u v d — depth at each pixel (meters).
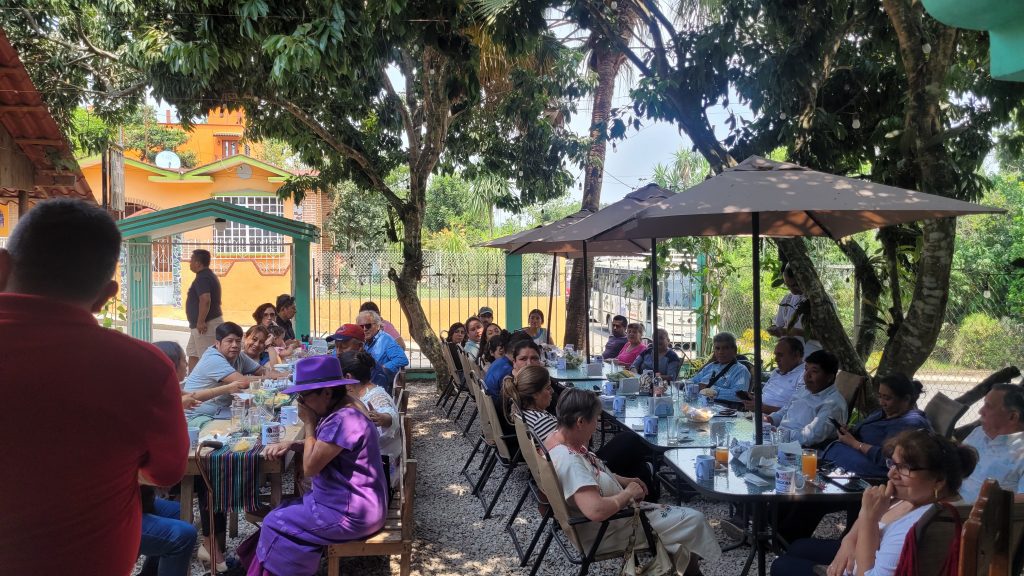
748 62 7.38
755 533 4.20
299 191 12.02
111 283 1.77
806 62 6.74
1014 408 3.92
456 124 11.94
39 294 1.62
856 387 5.91
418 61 11.12
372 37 7.37
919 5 6.21
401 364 8.16
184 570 3.71
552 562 4.89
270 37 6.71
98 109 11.38
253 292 20.72
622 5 8.98
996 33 2.09
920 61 6.16
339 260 13.24
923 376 9.59
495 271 13.67
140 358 1.69
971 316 9.36
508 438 5.80
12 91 6.14
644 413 5.99
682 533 3.85
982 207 4.06
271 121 10.62
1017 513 2.72
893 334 7.18
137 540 1.76
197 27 7.39
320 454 3.91
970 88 7.34
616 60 12.52
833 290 11.56
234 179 24.12
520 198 12.87
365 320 8.49
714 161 7.54
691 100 7.62
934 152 6.19
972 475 4.00
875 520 2.97
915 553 2.66
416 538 5.32
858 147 8.00
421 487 6.59
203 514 4.71
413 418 9.54
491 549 5.11
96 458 1.59
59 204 1.68
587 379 8.10
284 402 6.20
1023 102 6.94
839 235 5.99
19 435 1.52
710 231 6.38
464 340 10.02
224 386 5.69
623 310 15.37
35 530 1.54
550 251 10.95
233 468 4.37
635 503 3.77
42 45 10.30
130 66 9.95
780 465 4.12
